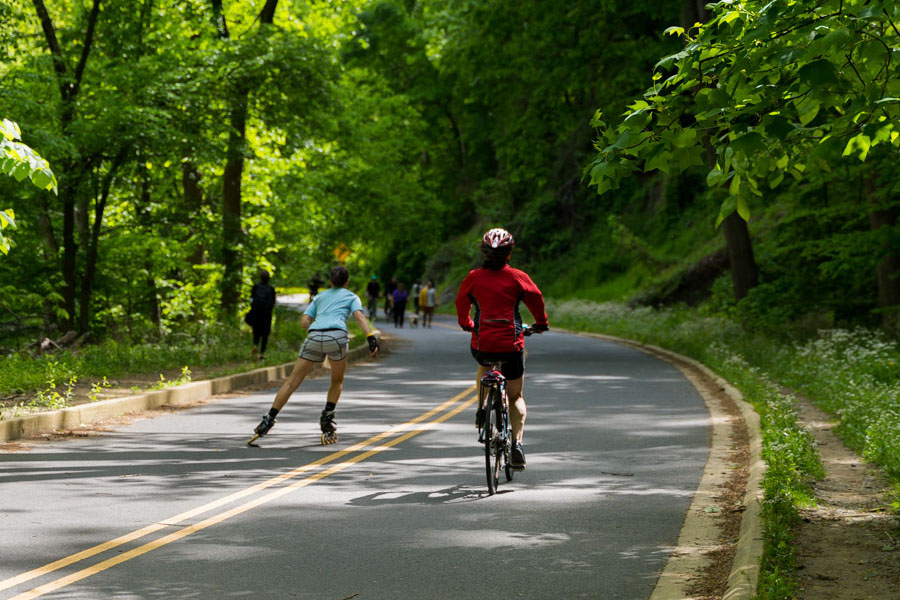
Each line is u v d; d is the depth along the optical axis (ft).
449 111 373.40
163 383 88.89
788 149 31.91
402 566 34.04
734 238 153.99
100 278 135.33
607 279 290.97
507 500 45.29
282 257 188.34
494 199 362.53
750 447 59.47
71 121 114.01
